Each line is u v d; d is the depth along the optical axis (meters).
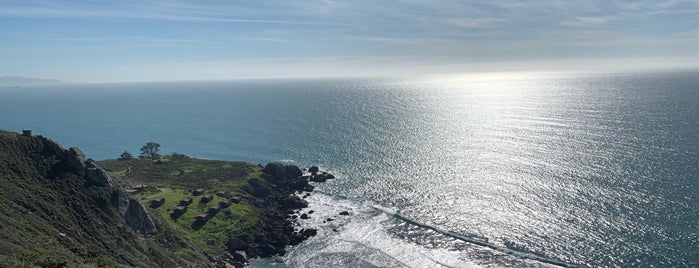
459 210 100.94
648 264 70.38
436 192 114.31
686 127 166.88
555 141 155.75
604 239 79.56
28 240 51.75
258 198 120.31
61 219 64.94
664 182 103.38
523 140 162.38
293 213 108.94
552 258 75.81
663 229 80.50
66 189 73.38
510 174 121.69
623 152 133.00
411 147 167.12
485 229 89.75
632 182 105.12
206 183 125.75
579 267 71.94
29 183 70.12
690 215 85.00
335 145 183.25
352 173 141.00
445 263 78.38
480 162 137.38
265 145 195.50
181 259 76.62
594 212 90.62
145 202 103.38
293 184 130.50
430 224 95.50
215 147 199.75
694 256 71.00
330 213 108.00
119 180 119.19
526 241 82.69
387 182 127.44
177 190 117.00
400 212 104.19
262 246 90.00
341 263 81.69
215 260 82.94
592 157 129.75
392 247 86.69
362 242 90.12
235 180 129.50
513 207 98.56
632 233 80.31
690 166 114.31
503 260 77.19
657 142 143.38
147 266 66.50
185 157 160.50
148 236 78.69
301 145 189.12
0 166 69.62
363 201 114.88
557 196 101.38
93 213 71.56
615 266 71.06
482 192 110.25
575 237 81.62
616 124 181.75
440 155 150.88
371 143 180.62
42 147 80.75
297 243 92.00
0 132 79.50
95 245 64.31
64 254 52.28
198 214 99.56
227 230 93.62
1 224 51.97
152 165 145.12
